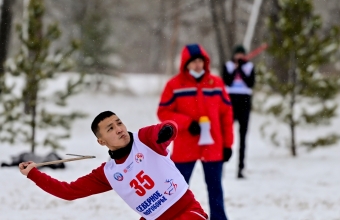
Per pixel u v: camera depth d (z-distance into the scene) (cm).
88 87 5984
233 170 2395
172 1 6450
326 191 1906
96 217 1537
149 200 952
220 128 1420
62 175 2106
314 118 2808
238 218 1534
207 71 1409
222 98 1421
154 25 7619
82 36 6184
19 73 2533
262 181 2111
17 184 1944
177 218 954
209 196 1399
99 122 933
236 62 2184
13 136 2545
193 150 1395
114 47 6197
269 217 1540
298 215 1556
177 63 8150
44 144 2530
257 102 2877
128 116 4916
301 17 2772
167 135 920
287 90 2789
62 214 1563
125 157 940
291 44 2766
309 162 2616
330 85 2783
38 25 2570
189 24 6419
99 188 972
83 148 3083
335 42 2797
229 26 5266
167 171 947
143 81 7181
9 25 3434
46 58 2556
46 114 2553
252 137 3750
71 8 7375
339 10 6562
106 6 7250
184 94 1399
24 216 1531
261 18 4506
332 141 2786
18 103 2539
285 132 3916
